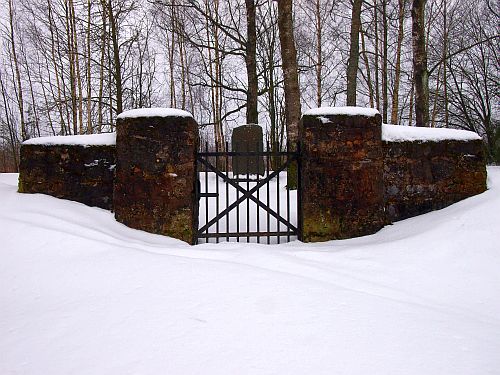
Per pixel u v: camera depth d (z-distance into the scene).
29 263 4.16
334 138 5.81
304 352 2.52
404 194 6.06
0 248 4.41
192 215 5.73
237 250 4.88
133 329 2.82
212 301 3.26
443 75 21.69
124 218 5.72
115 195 5.75
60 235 4.61
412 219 5.93
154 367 2.36
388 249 4.86
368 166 5.85
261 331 2.78
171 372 2.30
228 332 2.76
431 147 6.12
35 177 6.08
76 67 16.83
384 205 5.98
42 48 21.58
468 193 6.12
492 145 16.11
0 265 4.14
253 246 5.31
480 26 19.75
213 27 17.48
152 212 5.68
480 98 20.94
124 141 5.74
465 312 3.45
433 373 2.34
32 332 2.85
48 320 3.02
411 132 6.16
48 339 2.73
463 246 4.65
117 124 5.79
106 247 4.47
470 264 4.36
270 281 3.68
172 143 5.70
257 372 2.30
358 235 5.82
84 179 6.02
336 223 5.82
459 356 2.54
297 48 20.50
